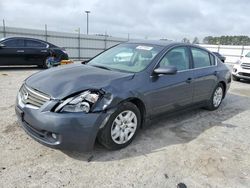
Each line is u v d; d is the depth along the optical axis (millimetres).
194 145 3799
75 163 3092
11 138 3605
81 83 3205
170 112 4277
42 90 3123
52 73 3646
